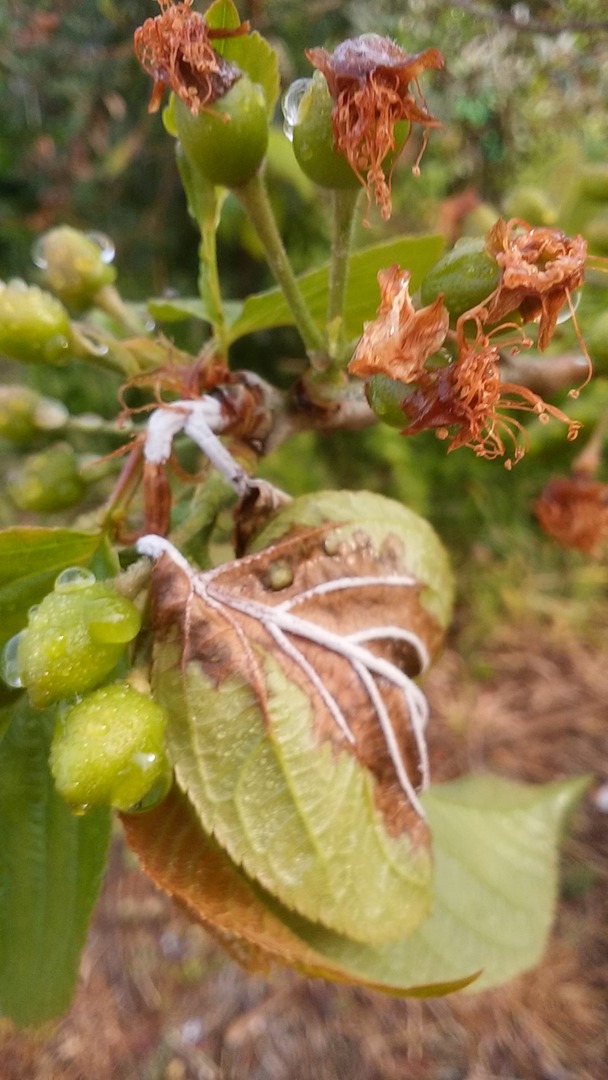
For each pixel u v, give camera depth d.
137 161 0.27
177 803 0.06
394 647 0.06
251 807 0.06
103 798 0.05
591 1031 0.22
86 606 0.05
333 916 0.06
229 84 0.06
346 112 0.05
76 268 0.08
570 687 0.30
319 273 0.08
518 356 0.08
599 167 0.10
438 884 0.08
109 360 0.07
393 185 0.26
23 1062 0.23
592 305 0.13
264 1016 0.23
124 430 0.07
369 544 0.06
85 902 0.07
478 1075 0.22
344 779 0.06
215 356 0.07
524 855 0.09
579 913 0.24
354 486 0.32
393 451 0.30
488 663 0.31
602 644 0.31
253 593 0.06
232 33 0.06
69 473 0.08
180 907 0.07
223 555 0.10
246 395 0.07
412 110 0.05
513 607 0.31
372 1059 0.22
